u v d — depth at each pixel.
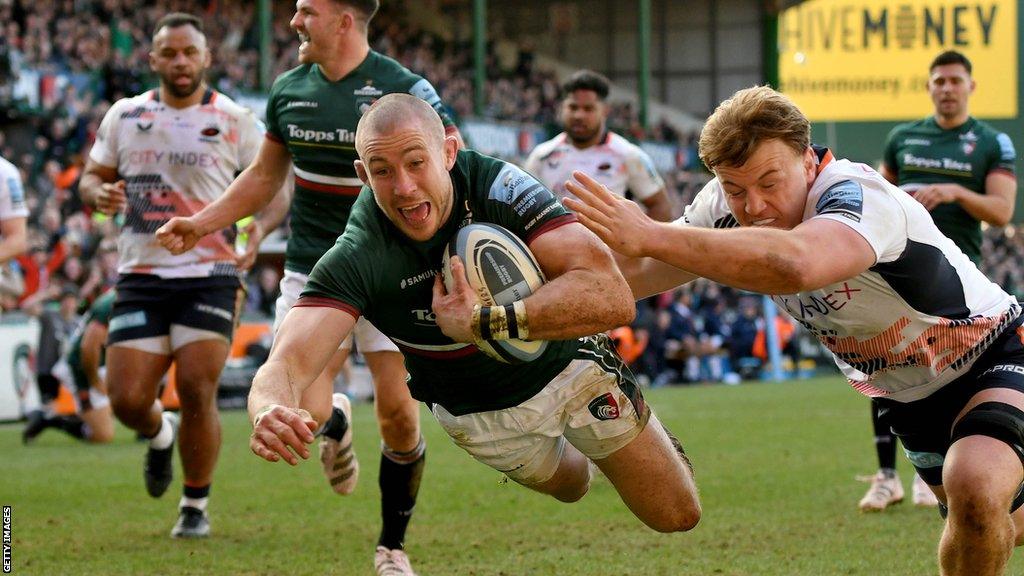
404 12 41.97
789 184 4.44
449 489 9.77
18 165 21.58
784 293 4.19
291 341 4.38
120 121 8.26
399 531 6.48
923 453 5.25
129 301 7.99
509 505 8.92
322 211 7.00
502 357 4.57
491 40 43.03
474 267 4.41
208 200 8.26
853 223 4.31
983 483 4.39
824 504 8.82
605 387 5.02
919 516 8.30
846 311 4.79
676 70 48.12
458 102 34.66
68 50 22.77
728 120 4.38
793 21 51.16
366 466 11.34
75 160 21.00
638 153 11.52
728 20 47.62
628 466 5.15
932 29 51.34
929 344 4.89
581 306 4.31
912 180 9.51
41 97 21.20
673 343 27.89
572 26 47.31
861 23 51.25
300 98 6.90
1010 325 5.06
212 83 24.78
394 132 4.26
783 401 20.17
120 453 13.09
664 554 6.93
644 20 39.03
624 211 4.11
